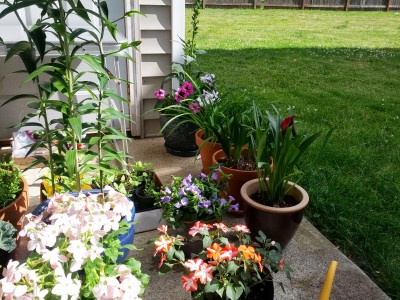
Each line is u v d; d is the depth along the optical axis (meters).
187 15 9.66
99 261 1.01
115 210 1.13
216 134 1.88
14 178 1.59
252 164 1.86
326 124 3.08
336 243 1.68
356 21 9.80
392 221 1.80
